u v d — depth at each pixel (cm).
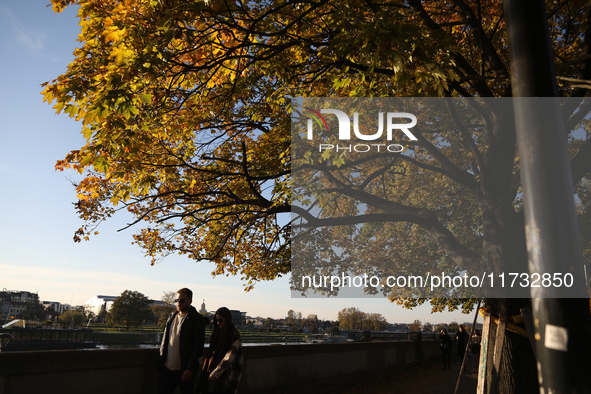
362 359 1232
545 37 231
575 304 201
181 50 658
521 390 632
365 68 631
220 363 493
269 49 707
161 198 1071
